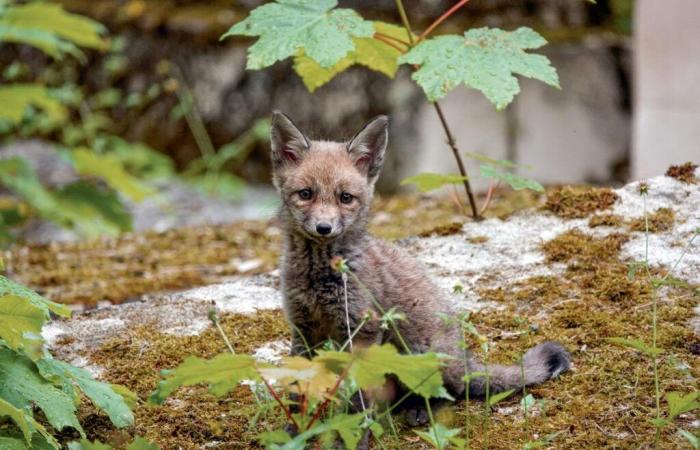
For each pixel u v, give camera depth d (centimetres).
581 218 1143
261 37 889
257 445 811
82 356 958
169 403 871
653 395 830
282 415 839
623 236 1084
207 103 2134
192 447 811
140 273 1393
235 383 711
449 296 1020
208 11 2189
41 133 2292
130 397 828
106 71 2245
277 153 969
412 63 881
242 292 1092
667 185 1161
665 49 1734
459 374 857
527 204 1525
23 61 2342
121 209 1658
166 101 2178
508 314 985
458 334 901
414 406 859
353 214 921
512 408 841
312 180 920
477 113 1830
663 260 1031
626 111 1889
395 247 959
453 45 882
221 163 2103
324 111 1981
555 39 1900
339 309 880
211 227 1638
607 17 2008
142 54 2209
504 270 1070
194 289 1108
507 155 1841
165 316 1036
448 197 1669
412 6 1944
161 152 2186
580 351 910
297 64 1098
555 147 1861
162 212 1947
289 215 922
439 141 1842
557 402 839
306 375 644
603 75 1886
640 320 943
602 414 812
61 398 764
